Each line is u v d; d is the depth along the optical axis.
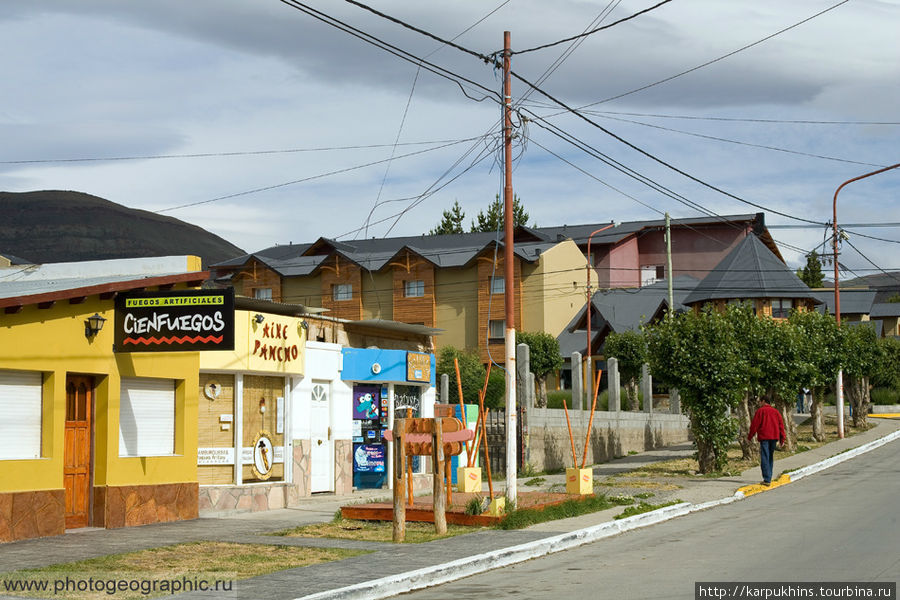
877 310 100.25
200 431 19.94
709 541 14.78
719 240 86.19
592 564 13.12
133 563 12.90
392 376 25.28
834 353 37.69
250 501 20.12
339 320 24.62
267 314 20.98
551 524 16.95
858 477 25.36
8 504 15.01
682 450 37.81
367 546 14.57
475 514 16.92
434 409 27.75
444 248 73.12
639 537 15.90
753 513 18.55
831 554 12.83
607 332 66.00
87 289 16.22
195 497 18.92
